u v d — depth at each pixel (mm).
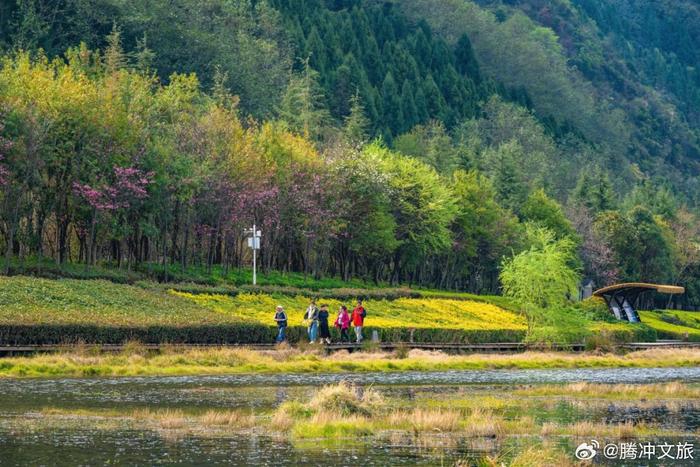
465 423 44906
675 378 75312
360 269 148875
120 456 36500
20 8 183500
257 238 106062
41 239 97500
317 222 123625
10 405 47969
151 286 93688
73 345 68375
